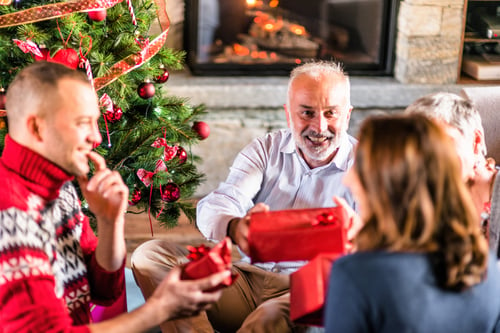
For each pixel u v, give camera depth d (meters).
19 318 1.16
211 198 1.80
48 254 1.25
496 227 1.51
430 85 3.28
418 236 1.03
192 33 3.20
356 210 1.83
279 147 1.85
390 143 1.03
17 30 1.74
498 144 2.05
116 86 1.93
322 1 3.32
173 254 1.78
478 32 3.37
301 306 1.27
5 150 1.25
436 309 1.03
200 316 1.63
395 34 3.31
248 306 1.76
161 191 2.04
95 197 1.31
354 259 1.05
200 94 3.11
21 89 1.21
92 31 1.91
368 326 1.05
